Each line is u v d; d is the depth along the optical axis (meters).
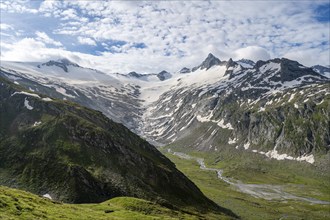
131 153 181.00
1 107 199.50
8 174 148.50
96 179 150.25
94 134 179.38
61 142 169.38
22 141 170.50
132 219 91.56
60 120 185.00
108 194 146.38
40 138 172.25
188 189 181.25
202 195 187.50
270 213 194.25
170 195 165.75
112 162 167.12
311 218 193.38
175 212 118.31
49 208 77.62
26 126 184.00
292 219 185.00
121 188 151.50
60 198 136.75
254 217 179.12
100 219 80.06
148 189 159.12
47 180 145.62
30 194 89.88
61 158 158.00
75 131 179.00
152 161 186.25
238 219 165.00
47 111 196.38
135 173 167.62
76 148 167.50
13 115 194.25
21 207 69.69
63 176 146.62
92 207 101.44
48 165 153.62
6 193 78.12
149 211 110.94
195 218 118.56
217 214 164.00
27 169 151.62
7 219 58.78
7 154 161.12
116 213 96.38
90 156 165.50
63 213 76.38
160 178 174.38
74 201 136.38
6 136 175.12
